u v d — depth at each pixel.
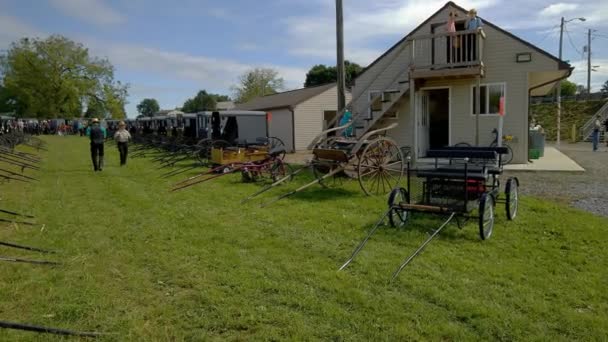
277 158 11.59
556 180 10.34
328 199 8.56
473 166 6.17
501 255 5.05
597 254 5.02
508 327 3.40
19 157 16.20
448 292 4.03
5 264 4.95
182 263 4.96
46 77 53.50
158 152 20.11
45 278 4.55
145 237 6.04
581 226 6.03
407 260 4.68
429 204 6.20
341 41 12.71
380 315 3.63
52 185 10.86
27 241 5.86
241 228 6.45
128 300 4.03
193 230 6.38
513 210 6.75
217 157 12.55
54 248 5.57
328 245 5.55
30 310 3.86
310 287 4.23
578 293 4.00
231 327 3.52
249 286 4.26
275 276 4.52
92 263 5.02
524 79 13.34
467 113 14.00
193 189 10.11
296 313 3.69
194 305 3.91
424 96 15.38
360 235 5.97
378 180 9.28
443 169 6.10
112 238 6.04
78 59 54.62
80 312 3.79
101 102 56.56
